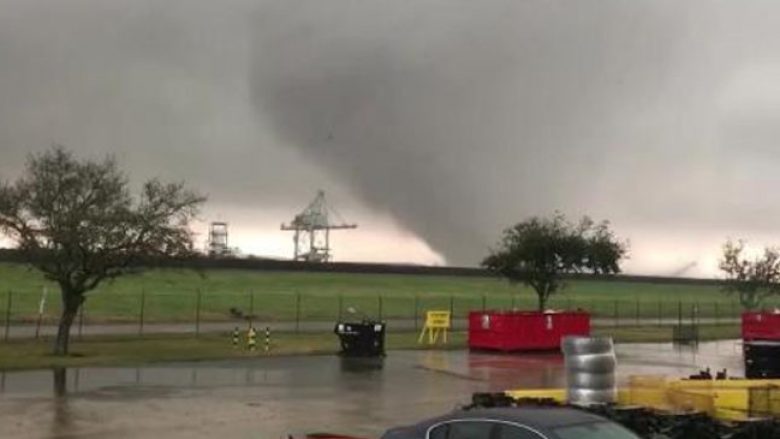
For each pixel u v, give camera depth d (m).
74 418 19.92
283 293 90.88
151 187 51.66
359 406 22.66
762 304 92.06
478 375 31.22
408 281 123.38
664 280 172.38
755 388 16.64
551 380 29.72
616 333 56.34
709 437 15.18
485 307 79.44
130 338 44.47
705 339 53.78
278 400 23.61
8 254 58.28
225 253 134.62
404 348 43.09
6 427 18.58
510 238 56.97
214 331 50.84
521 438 8.84
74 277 36.44
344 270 134.25
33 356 34.16
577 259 54.22
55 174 36.00
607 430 8.97
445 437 9.44
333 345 42.53
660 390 16.94
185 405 22.30
